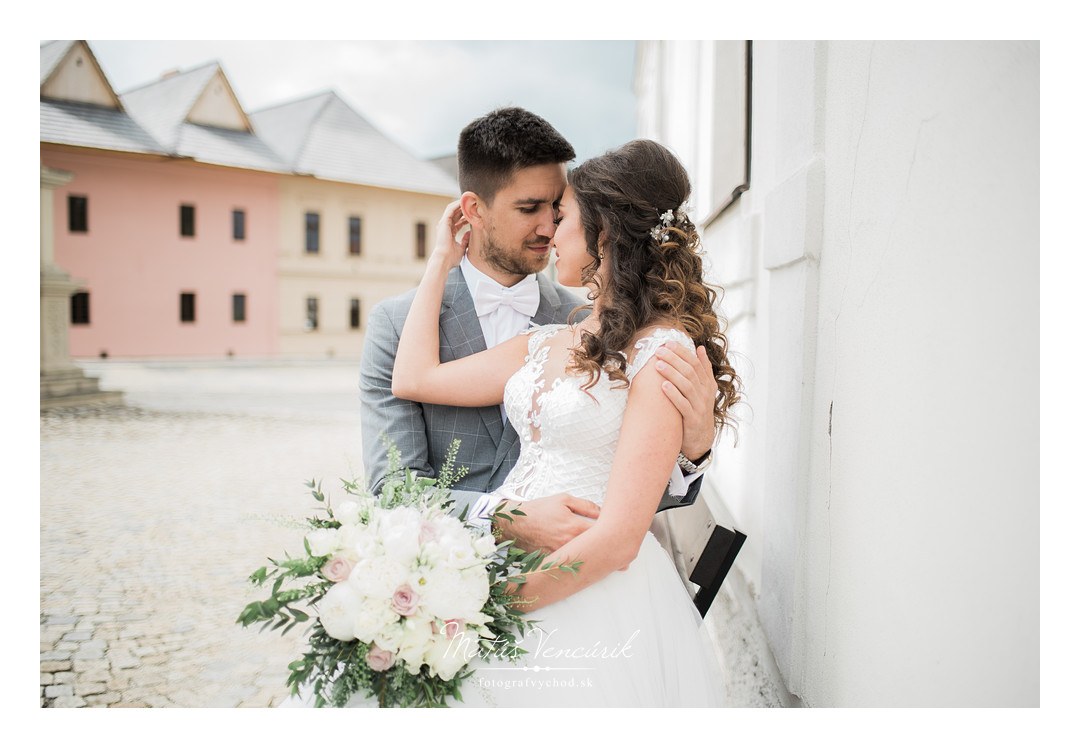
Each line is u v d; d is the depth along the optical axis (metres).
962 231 1.24
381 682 1.43
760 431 2.85
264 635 3.58
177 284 28.31
